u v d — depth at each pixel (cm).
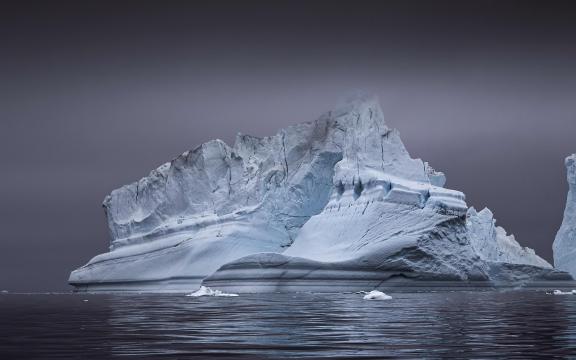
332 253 10881
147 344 3078
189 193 13250
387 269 10288
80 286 13638
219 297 8788
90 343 3125
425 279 10431
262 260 10125
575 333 3516
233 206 12838
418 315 4859
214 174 13288
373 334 3481
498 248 13025
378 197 11188
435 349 2897
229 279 10281
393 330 3688
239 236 12269
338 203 11688
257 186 12756
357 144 11900
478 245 12688
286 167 12888
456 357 2678
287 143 13012
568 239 13262
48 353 2802
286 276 10031
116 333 3578
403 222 10794
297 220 12531
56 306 6925
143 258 13000
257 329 3759
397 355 2733
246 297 8562
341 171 11825
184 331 3662
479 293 10275
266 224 12475
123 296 10581
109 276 13175
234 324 4091
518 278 11962
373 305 6291
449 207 10862
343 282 10106
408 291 10338
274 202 12606
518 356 2695
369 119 12094
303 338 3300
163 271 12562
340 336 3384
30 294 12900
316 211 12612
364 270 10238
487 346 2991
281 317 4666
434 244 10556
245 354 2762
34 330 3803
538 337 3325
